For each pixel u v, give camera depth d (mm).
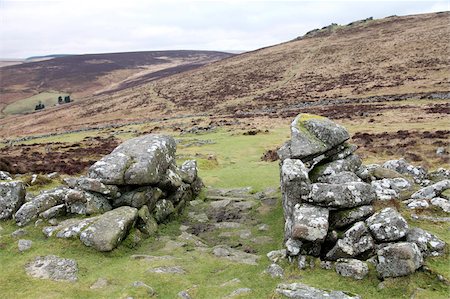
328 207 14086
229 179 28469
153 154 18469
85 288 11625
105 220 15156
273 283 11758
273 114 73312
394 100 69562
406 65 95688
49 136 82500
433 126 43844
